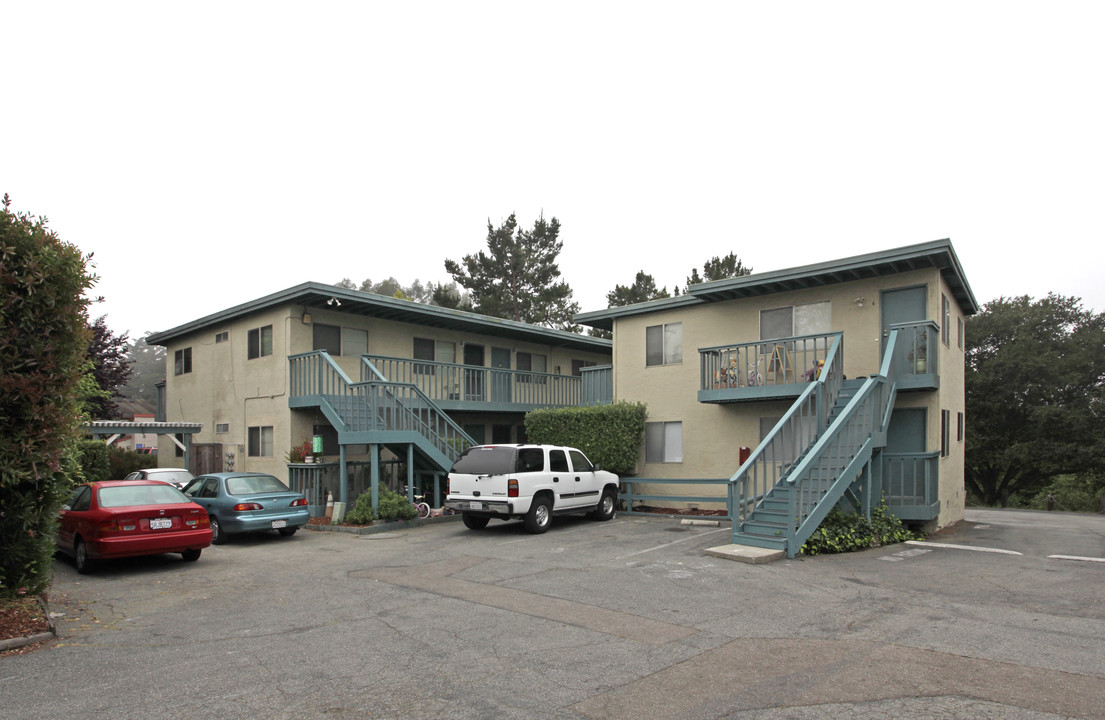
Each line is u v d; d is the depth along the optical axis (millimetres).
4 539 7938
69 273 7922
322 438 17547
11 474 7547
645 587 8984
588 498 15906
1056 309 40781
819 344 16125
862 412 12945
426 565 10883
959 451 18422
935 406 14625
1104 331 39281
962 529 15719
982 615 7434
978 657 5977
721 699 5121
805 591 8688
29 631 7070
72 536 11195
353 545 13336
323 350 17859
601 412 18812
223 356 21453
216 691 5410
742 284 16484
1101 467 37438
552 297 46594
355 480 17703
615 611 7781
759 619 7383
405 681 5586
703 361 16812
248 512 13680
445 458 17469
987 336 41156
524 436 25844
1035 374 38312
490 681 5566
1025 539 13836
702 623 7246
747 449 17141
